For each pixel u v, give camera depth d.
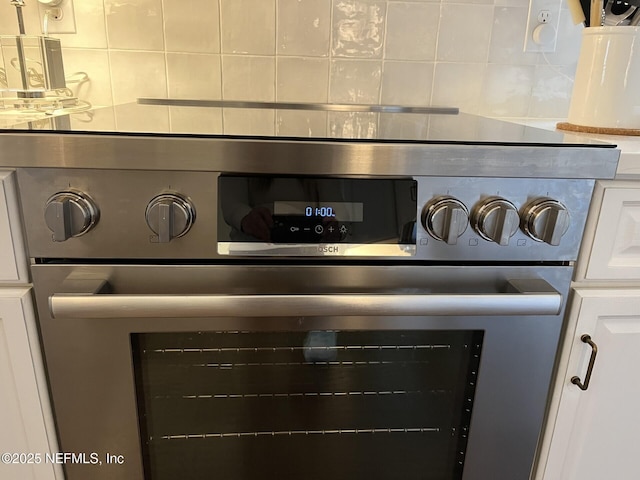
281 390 0.75
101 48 1.12
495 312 0.66
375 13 1.15
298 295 0.65
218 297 0.63
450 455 0.80
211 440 0.77
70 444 0.73
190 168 0.61
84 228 0.62
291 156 0.61
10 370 0.69
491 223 0.65
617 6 0.93
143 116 0.83
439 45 1.19
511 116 1.25
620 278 0.75
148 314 0.62
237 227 0.64
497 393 0.76
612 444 0.84
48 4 1.08
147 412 0.73
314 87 1.19
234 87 1.17
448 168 0.64
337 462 0.80
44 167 0.60
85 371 0.69
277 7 1.13
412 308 0.65
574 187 0.67
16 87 1.06
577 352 0.77
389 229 0.65
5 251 0.64
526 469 0.81
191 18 1.12
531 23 1.19
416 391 0.77
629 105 0.91
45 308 0.66
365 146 0.62
